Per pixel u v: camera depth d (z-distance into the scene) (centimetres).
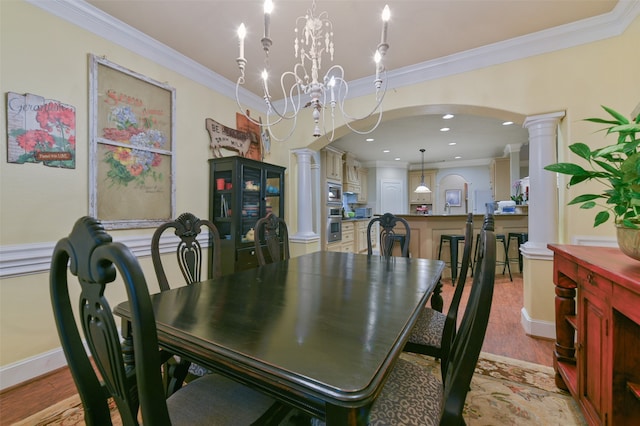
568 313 164
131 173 232
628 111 208
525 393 162
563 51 231
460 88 271
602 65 218
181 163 275
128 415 64
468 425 138
